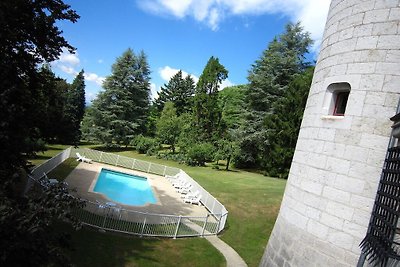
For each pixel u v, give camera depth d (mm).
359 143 6484
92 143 46594
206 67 44688
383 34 6488
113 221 12125
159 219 13742
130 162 28234
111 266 8898
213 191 20625
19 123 9055
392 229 4398
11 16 8742
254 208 16938
